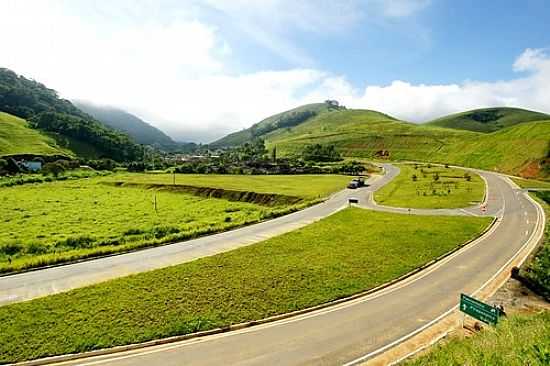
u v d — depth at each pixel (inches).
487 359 507.2
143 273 1178.6
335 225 1830.7
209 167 5388.8
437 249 1441.9
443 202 2443.4
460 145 6456.7
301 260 1305.4
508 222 1855.3
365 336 822.5
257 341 807.7
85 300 982.4
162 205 2812.5
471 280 1142.3
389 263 1288.1
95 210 2578.7
